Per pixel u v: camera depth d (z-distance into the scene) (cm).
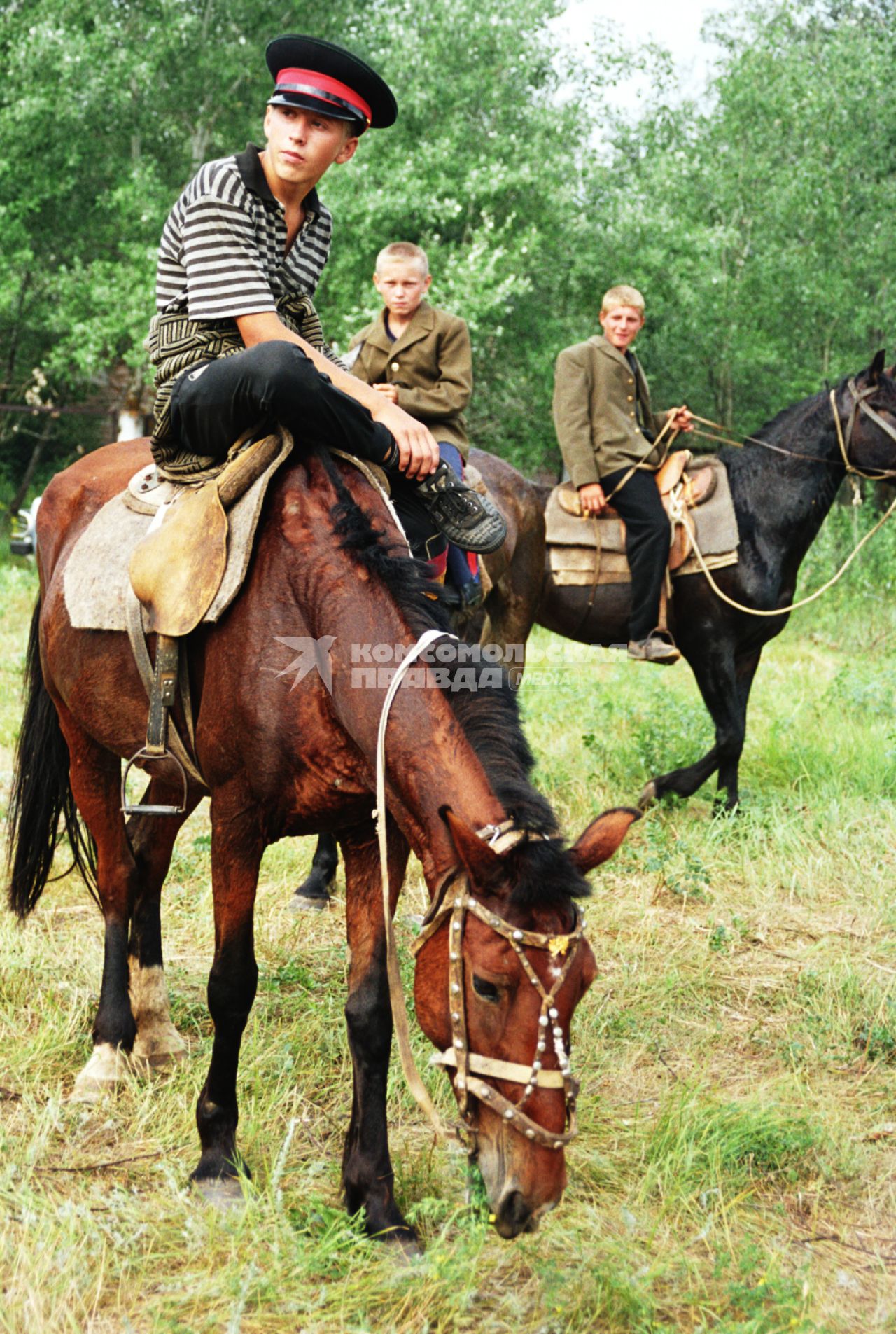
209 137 1889
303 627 266
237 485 283
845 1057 365
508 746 237
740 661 624
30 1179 286
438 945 220
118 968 351
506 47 1534
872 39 1543
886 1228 288
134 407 1738
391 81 1556
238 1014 281
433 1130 312
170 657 289
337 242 1500
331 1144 310
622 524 613
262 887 488
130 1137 311
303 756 265
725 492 599
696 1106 320
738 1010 397
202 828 557
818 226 1513
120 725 328
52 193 1692
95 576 324
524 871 211
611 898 486
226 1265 254
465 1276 247
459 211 1429
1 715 707
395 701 241
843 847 523
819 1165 308
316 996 394
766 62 1570
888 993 399
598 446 602
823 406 606
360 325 1456
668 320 1553
